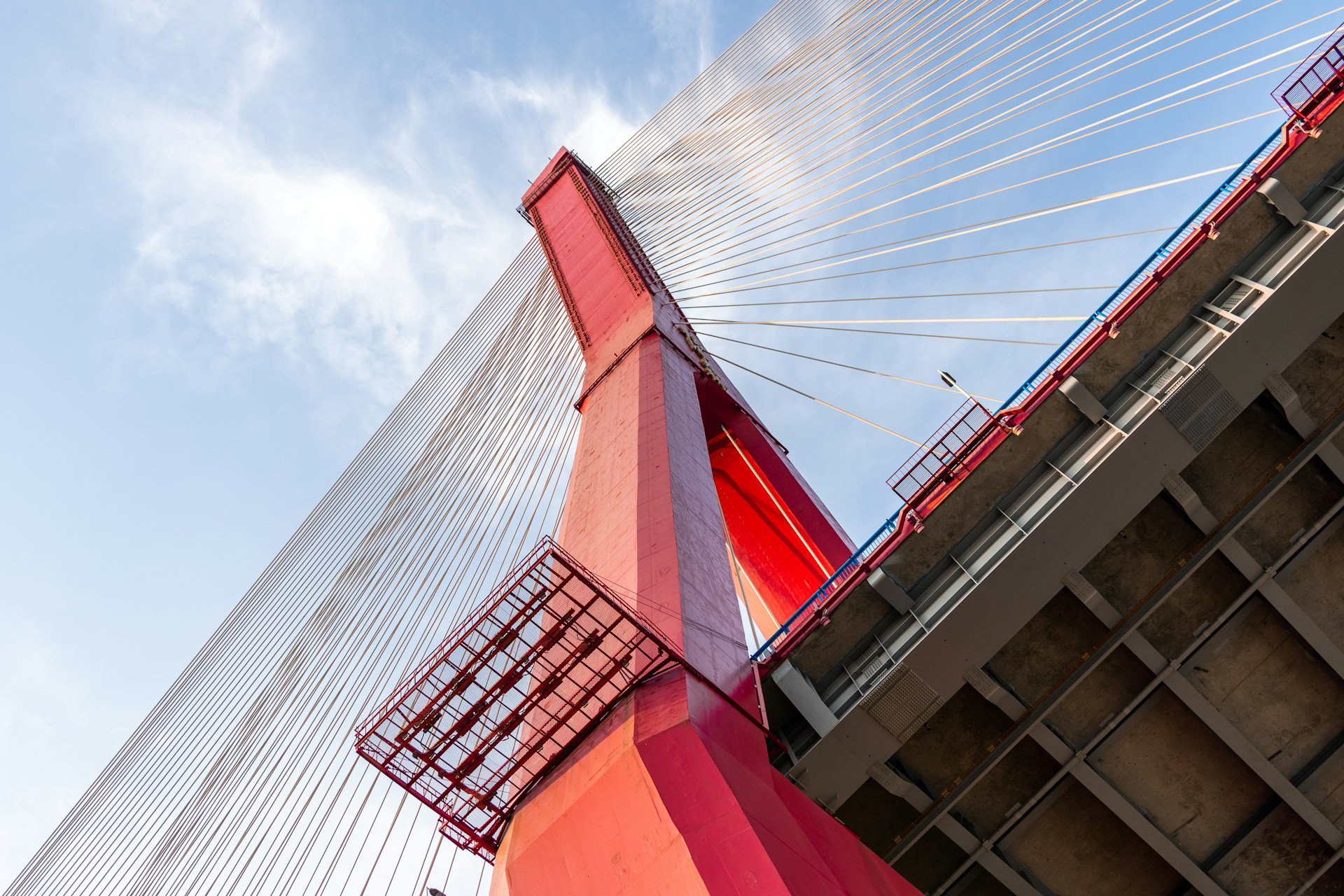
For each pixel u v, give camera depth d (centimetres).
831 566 3484
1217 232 1950
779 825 1421
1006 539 2008
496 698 1825
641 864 1355
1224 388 1839
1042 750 2064
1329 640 1962
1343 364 1869
